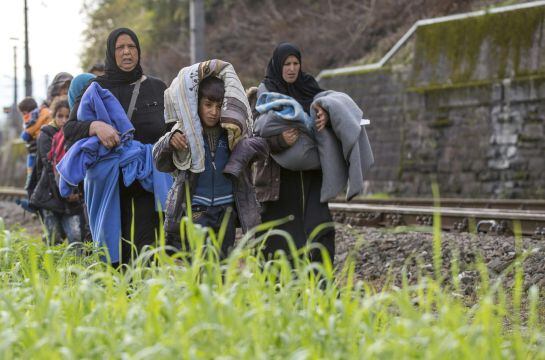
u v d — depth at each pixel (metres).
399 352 6.66
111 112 11.66
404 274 7.92
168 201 10.56
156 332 6.85
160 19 64.56
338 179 11.89
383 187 35.22
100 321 7.30
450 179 32.50
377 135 35.91
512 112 30.86
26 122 20.05
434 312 10.65
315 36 52.72
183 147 10.27
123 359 6.45
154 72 61.28
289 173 12.05
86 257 11.05
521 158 30.50
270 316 7.23
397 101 35.28
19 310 7.89
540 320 10.78
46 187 15.64
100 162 11.48
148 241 11.71
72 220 15.76
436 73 33.12
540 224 18.23
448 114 32.75
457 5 44.19
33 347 6.51
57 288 8.02
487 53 31.73
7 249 10.42
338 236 18.67
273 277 8.28
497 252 14.84
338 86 37.94
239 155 10.41
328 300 8.05
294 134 11.73
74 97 13.45
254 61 55.62
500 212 19.50
